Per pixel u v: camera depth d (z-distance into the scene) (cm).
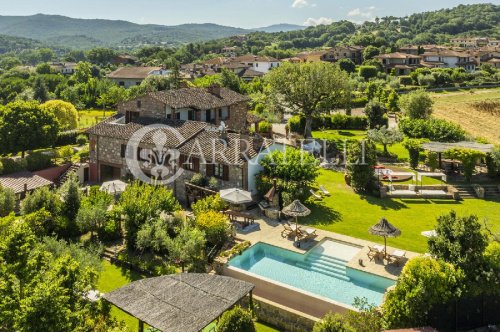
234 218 3244
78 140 6122
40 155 4709
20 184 4034
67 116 6712
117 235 3045
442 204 3547
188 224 2889
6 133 4825
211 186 3572
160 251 2777
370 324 1744
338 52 16775
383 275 2341
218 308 1728
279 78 6072
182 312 1694
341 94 6028
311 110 6116
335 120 7031
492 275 1800
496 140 6900
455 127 5581
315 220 3192
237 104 5491
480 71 13688
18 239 1569
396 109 8588
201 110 4869
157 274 2503
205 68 16162
